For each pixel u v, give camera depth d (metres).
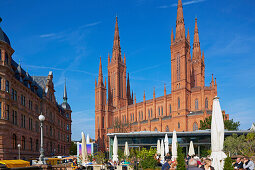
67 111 113.81
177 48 119.50
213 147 17.23
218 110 17.64
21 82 51.47
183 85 112.75
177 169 21.20
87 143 49.12
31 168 19.58
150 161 32.81
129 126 140.50
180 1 124.88
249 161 18.61
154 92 135.00
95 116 165.38
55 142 81.25
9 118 43.41
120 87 173.12
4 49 42.97
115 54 176.38
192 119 106.12
